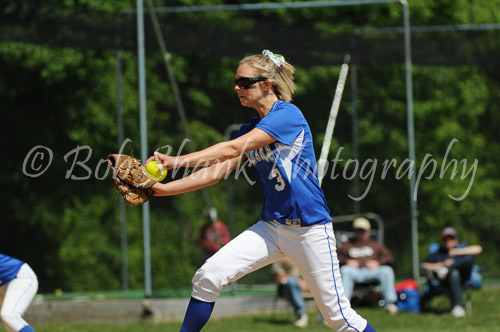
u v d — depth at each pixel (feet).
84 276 104.68
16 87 103.91
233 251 41.45
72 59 109.09
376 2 98.07
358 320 42.70
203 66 118.32
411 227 110.83
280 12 133.69
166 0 122.42
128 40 95.14
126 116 111.55
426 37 110.52
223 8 94.89
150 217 103.55
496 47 109.19
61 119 106.83
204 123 116.98
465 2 147.84
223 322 88.07
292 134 40.45
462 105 128.57
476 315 89.45
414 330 77.92
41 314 86.99
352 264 94.17
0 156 101.04
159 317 86.94
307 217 40.98
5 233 100.94
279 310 96.84
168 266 102.17
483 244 119.65
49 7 91.15
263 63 41.98
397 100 124.26
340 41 107.45
